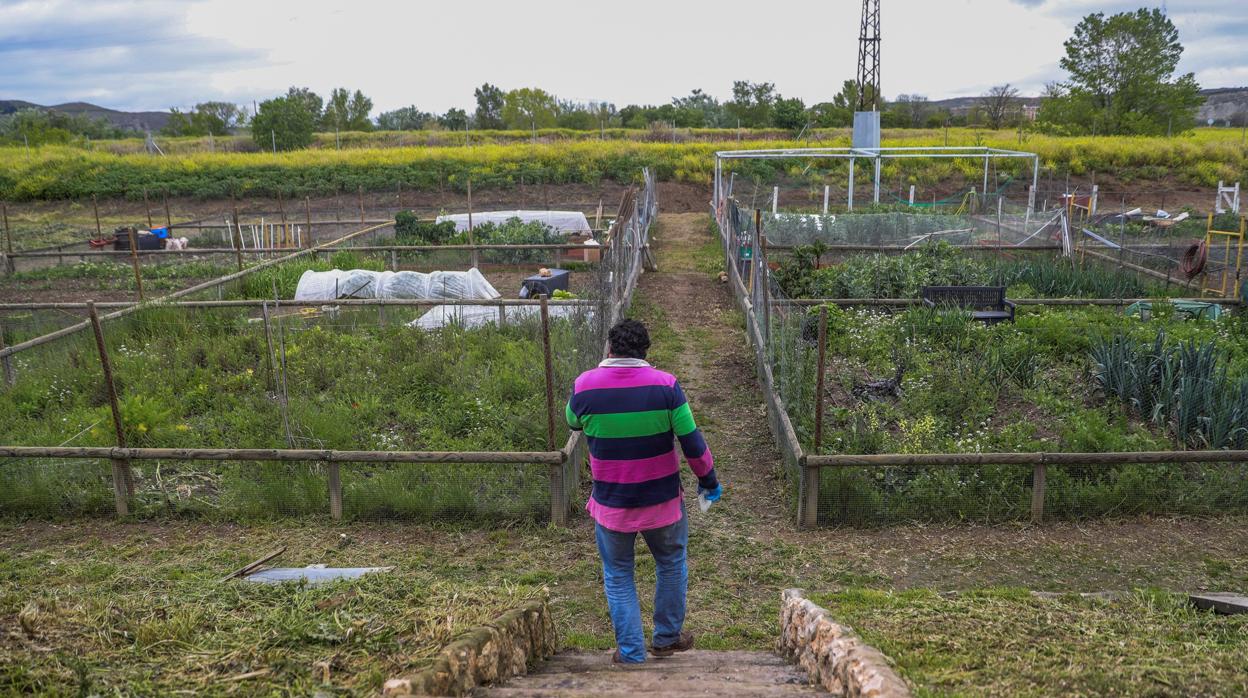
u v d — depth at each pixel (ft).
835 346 35.96
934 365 33.01
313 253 59.16
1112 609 14.49
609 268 35.96
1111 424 27.55
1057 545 21.04
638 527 13.58
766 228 60.54
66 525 22.79
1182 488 22.66
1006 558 20.44
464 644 11.10
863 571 19.92
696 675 12.73
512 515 22.61
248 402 30.32
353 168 137.80
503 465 22.98
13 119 241.76
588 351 28.66
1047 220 61.11
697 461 13.52
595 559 20.65
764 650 16.14
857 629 12.82
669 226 87.56
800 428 25.55
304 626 12.08
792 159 132.57
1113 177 129.39
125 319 39.01
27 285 59.36
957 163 130.52
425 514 22.77
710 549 21.15
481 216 79.51
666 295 52.49
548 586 19.27
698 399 33.22
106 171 139.23
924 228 61.16
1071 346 34.96
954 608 14.23
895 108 263.29
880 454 23.68
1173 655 11.76
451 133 206.80
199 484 24.31
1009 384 31.04
